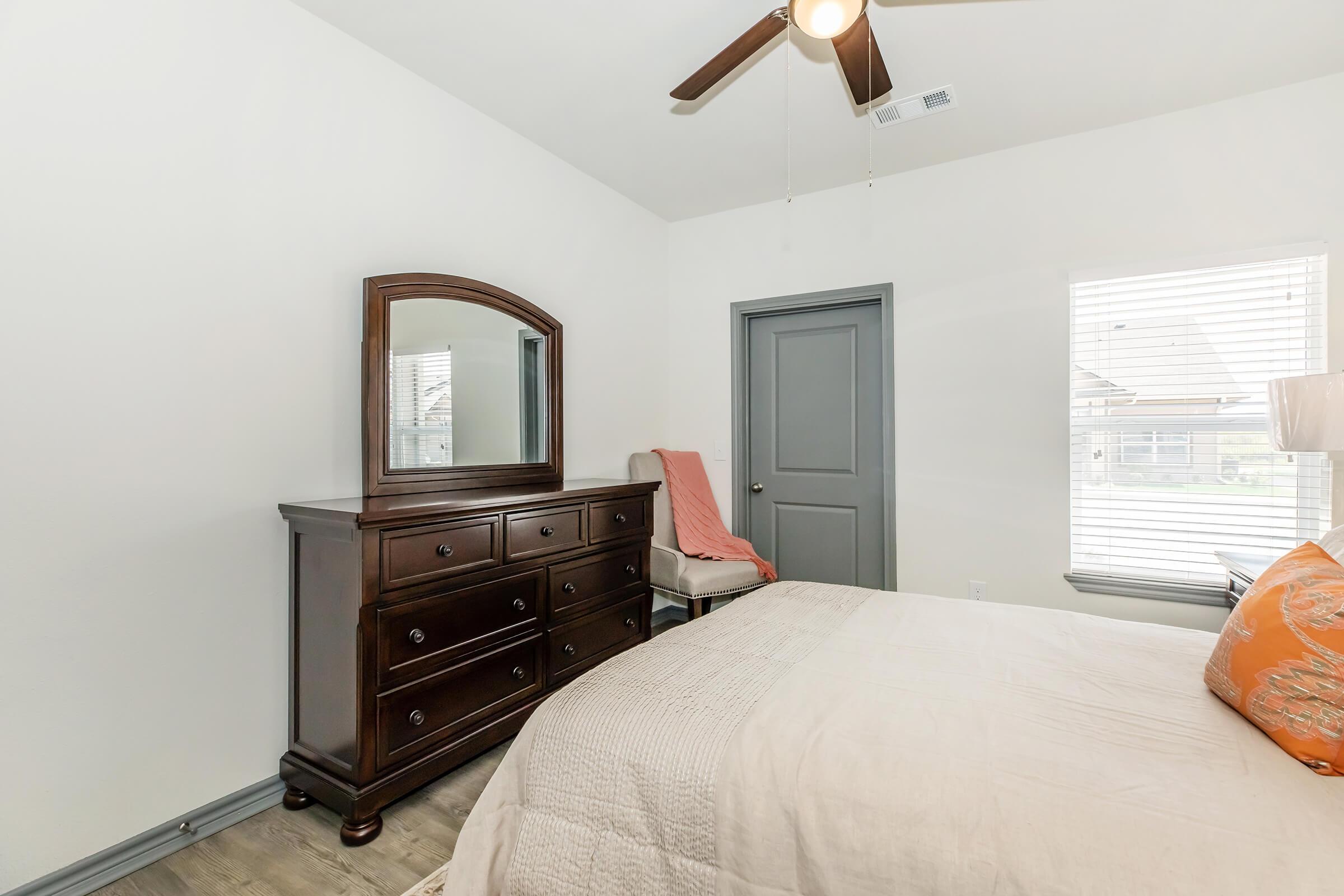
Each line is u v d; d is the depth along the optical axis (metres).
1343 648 0.97
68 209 1.51
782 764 1.05
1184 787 0.91
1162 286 2.70
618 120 2.71
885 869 0.90
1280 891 0.74
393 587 1.76
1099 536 2.85
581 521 2.47
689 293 3.90
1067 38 2.15
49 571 1.49
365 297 2.13
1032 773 0.96
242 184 1.84
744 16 2.04
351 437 2.14
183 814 1.71
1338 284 2.38
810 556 3.63
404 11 2.01
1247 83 2.43
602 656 2.59
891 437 3.27
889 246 3.28
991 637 1.61
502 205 2.75
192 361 1.73
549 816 1.19
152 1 1.65
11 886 1.43
